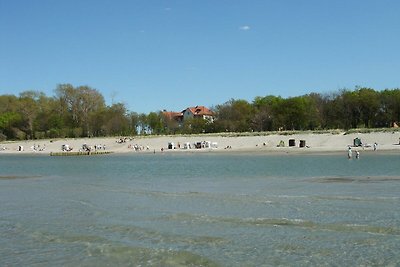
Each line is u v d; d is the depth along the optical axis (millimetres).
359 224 20344
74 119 166375
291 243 17688
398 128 113562
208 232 19953
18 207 28609
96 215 24906
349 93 149250
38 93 180625
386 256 15672
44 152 131250
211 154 98250
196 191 34000
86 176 52250
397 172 44750
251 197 29312
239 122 158875
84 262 16266
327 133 114250
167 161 79562
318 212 23469
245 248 17234
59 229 21547
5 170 67250
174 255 16625
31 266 15984
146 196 31906
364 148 90000
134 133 168500
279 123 151500
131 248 17719
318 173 46688
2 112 181125
